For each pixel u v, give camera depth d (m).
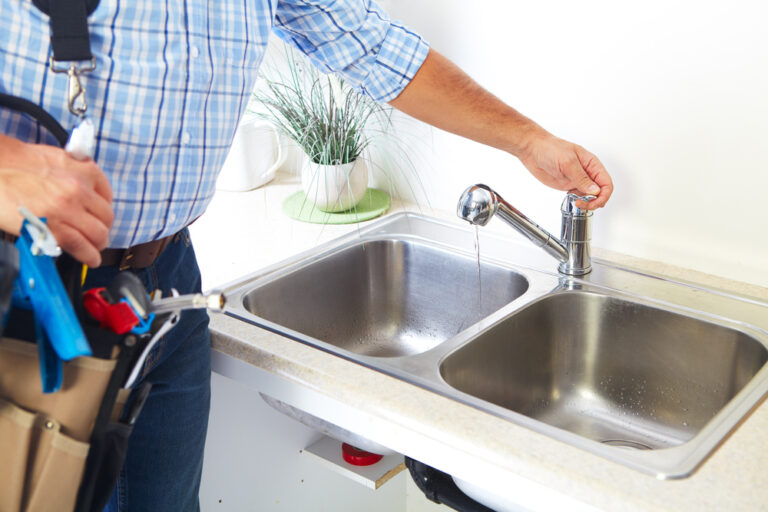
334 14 1.12
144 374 0.99
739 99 1.23
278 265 1.40
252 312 1.31
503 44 1.44
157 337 0.77
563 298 1.29
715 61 1.23
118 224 0.88
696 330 1.20
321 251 1.45
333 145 1.56
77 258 0.73
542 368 1.30
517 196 1.53
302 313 1.42
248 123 1.73
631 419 1.28
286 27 1.14
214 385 1.30
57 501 0.78
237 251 1.46
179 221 0.95
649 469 0.84
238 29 0.92
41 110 0.75
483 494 1.00
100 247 0.76
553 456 0.87
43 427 0.76
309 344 1.12
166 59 0.84
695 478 0.83
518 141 1.27
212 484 1.37
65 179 0.71
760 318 1.19
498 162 1.53
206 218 1.62
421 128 1.62
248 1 0.93
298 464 1.52
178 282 1.02
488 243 1.49
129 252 0.92
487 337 1.18
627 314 1.26
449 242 1.49
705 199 1.31
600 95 1.36
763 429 0.91
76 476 0.78
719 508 0.78
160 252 0.97
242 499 1.43
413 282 1.52
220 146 0.96
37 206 0.69
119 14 0.80
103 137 0.83
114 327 0.76
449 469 0.94
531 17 1.39
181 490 1.14
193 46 0.87
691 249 1.35
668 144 1.32
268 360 1.10
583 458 0.86
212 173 0.96
